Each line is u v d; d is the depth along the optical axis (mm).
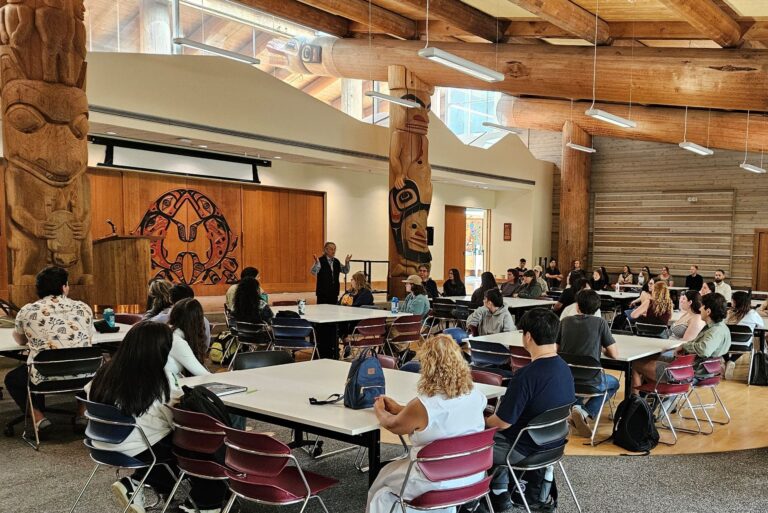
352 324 7008
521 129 17141
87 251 6113
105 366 2971
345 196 13211
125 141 9312
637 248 16281
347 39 11820
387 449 4371
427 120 11336
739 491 3705
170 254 10500
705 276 15273
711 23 7602
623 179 16453
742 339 6582
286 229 12266
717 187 15078
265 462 2516
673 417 5387
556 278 14555
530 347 3109
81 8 6035
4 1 5699
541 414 2916
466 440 2449
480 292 8352
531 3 7844
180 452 2920
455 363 2531
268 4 10266
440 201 15570
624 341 5344
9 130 5707
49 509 3336
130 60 8070
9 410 5312
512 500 3346
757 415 5496
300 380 3566
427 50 6051
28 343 4469
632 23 9461
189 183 10703
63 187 5898
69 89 5898
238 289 6562
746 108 8344
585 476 3934
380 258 14078
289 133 10148
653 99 9031
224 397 3115
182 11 12195
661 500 3559
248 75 9492
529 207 16781
